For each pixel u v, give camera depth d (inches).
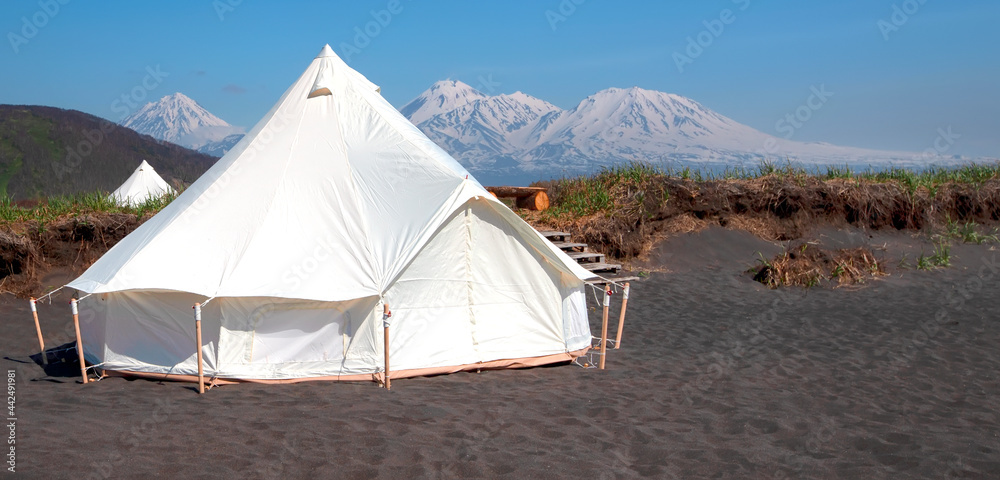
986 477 194.5
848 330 409.1
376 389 273.4
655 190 658.8
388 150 341.7
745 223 666.2
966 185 748.0
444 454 198.7
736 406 263.7
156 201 596.1
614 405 259.6
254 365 283.6
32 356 332.8
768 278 546.0
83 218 509.7
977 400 277.1
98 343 303.3
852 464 203.2
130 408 242.7
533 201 649.0
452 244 311.3
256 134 345.4
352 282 289.3
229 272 284.0
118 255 311.9
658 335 398.3
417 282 302.8
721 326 421.4
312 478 178.9
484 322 318.3
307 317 287.1
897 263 605.3
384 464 189.8
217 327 281.6
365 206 319.0
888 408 265.9
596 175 735.1
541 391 277.6
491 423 230.7
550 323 331.3
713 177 708.7
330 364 288.7
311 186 321.1
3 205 525.7
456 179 317.4
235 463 187.3
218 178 326.6
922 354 353.4
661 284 544.1
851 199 687.1
